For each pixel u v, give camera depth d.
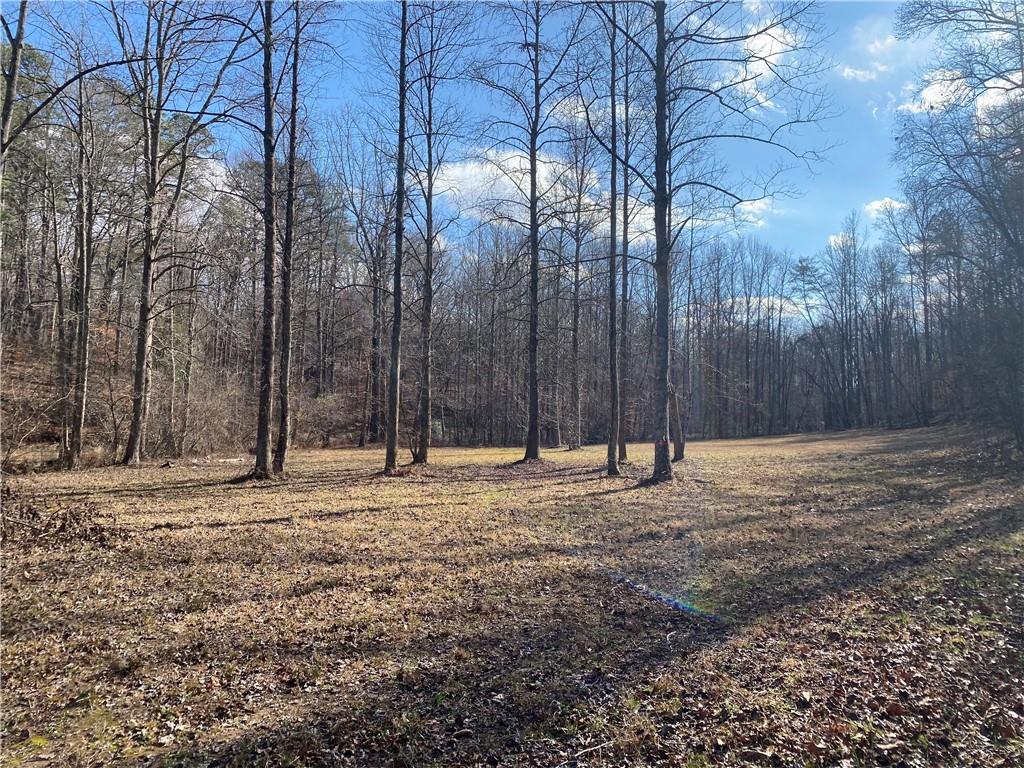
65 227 21.80
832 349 57.41
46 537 7.71
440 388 40.06
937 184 16.53
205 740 3.45
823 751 3.22
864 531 8.41
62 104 17.03
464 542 7.88
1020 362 15.93
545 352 30.05
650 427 44.56
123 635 4.89
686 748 3.28
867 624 5.04
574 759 3.20
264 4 13.54
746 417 55.56
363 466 19.31
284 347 15.02
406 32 16.33
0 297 13.30
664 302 13.46
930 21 14.12
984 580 6.09
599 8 12.35
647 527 8.83
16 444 16.08
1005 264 16.55
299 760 3.24
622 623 5.11
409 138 17.72
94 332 22.09
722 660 4.37
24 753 3.34
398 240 16.84
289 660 4.43
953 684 3.97
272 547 7.56
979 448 18.48
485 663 4.35
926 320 41.44
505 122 17.84
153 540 7.82
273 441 26.62
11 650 4.61
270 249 14.15
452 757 3.24
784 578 6.32
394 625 5.06
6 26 6.85
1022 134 14.17
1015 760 3.12
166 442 21.22
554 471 17.50
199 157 17.27
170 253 18.36
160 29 16.45
